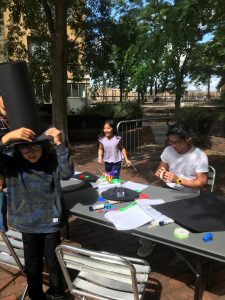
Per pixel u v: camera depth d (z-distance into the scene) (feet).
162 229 8.34
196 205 9.77
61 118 32.45
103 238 14.25
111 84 50.65
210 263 10.32
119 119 45.96
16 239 10.21
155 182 23.25
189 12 12.06
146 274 8.33
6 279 11.30
